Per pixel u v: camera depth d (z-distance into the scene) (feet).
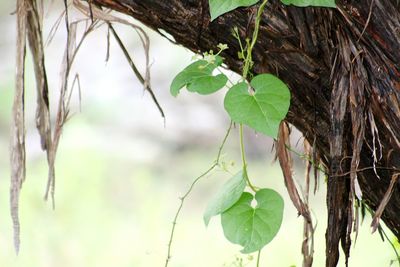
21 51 4.97
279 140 4.91
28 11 5.05
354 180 4.69
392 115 4.70
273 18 4.69
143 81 5.11
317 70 4.73
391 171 4.78
